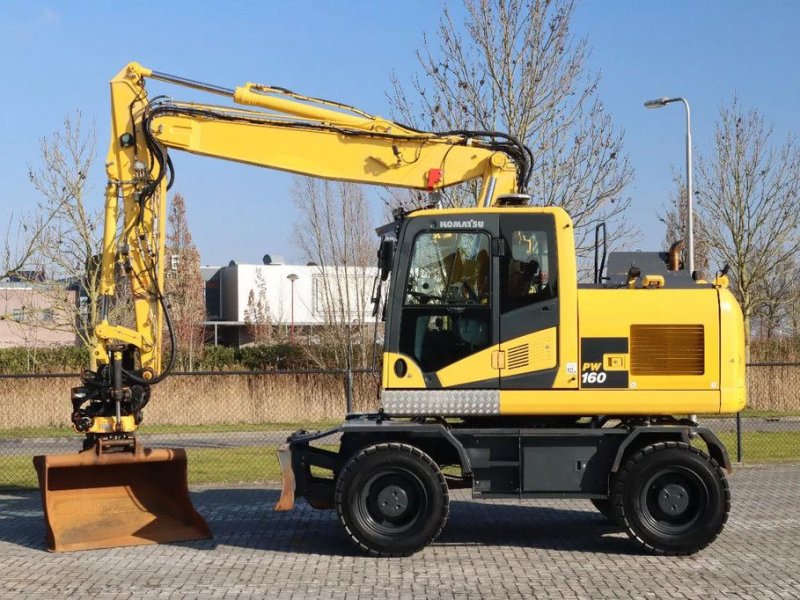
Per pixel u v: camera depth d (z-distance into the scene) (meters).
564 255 9.48
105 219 10.41
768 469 15.27
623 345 9.42
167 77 10.48
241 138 10.52
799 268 31.34
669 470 9.20
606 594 7.73
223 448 18.08
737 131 28.59
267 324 39.84
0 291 29.02
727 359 9.43
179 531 10.11
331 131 10.60
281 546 9.73
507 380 9.41
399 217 9.91
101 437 10.09
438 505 9.16
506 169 10.62
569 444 9.46
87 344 22.80
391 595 7.74
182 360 32.62
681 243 10.21
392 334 9.50
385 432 9.54
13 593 7.88
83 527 9.88
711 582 8.11
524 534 10.34
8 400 22.17
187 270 38.94
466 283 9.52
